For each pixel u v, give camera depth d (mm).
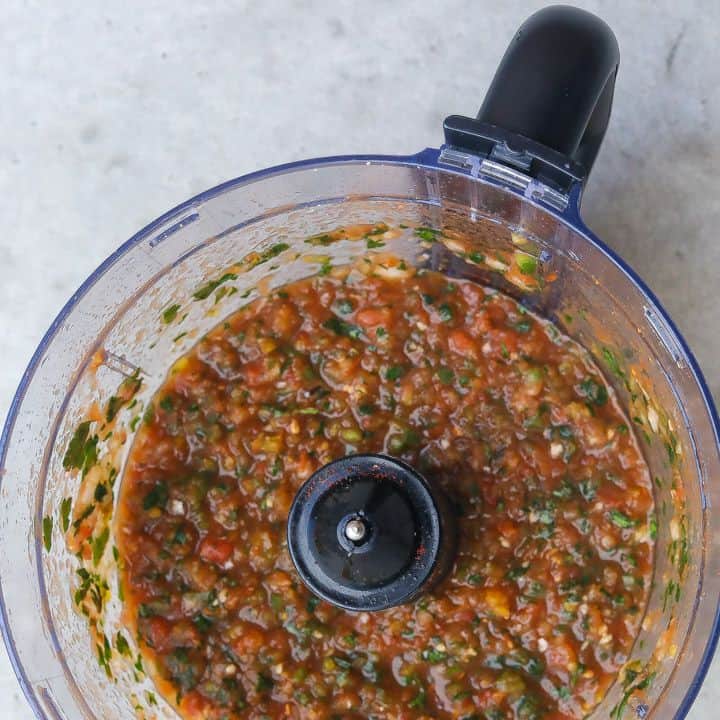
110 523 510
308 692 492
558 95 449
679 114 564
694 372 458
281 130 582
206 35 588
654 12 568
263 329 517
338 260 521
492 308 513
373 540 462
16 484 473
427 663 491
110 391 512
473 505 498
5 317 585
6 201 589
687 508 484
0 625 464
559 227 465
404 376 507
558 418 502
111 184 586
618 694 487
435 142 575
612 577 491
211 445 509
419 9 581
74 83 591
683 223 561
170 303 511
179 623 500
